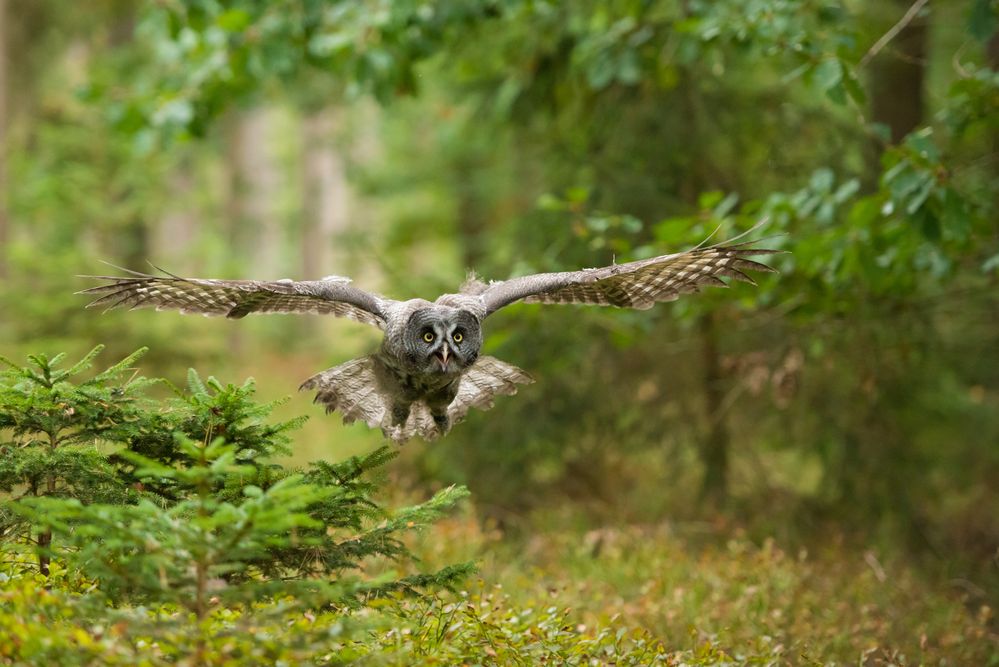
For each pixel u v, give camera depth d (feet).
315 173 146.61
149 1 50.08
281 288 25.46
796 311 44.65
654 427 59.00
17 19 91.97
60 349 64.69
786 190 55.06
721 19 41.14
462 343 28.27
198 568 20.42
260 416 25.46
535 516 56.03
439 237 90.43
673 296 28.96
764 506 57.11
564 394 57.77
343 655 21.38
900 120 54.13
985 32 34.73
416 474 59.11
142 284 25.16
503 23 56.13
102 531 20.39
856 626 36.19
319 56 51.31
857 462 54.75
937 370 56.44
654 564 45.06
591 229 49.75
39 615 21.08
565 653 27.14
